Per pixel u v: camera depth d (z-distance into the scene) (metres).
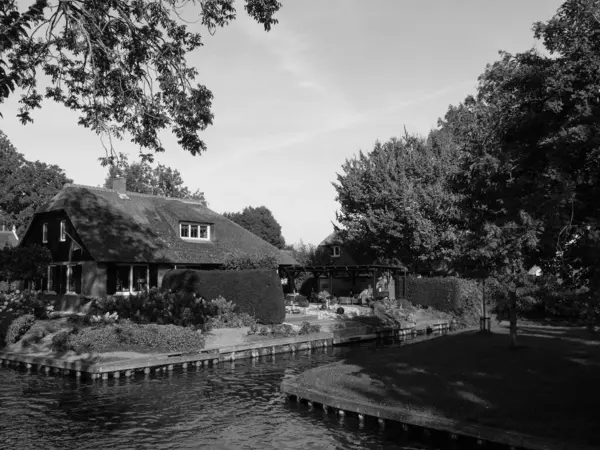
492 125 10.91
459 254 15.84
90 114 14.93
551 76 9.16
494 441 10.42
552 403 11.71
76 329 22.77
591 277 8.80
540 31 9.48
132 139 15.37
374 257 47.41
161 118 14.89
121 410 14.80
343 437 12.23
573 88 9.04
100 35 13.39
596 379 13.83
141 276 34.94
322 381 15.46
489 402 12.10
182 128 15.16
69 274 35.00
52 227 36.72
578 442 9.69
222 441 12.14
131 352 21.12
